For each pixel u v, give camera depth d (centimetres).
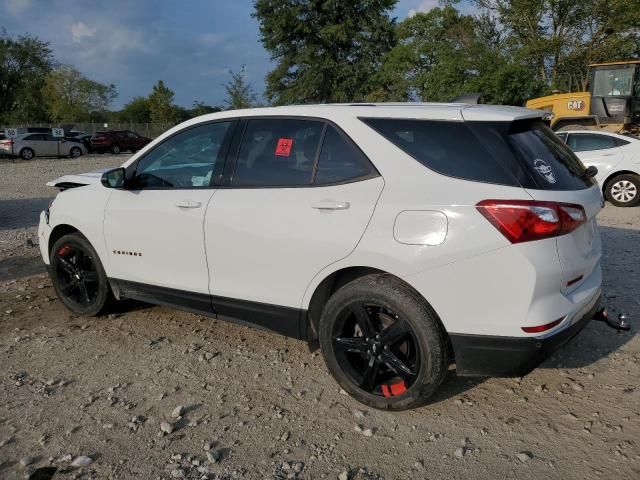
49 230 510
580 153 1123
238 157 393
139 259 441
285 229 357
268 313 380
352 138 347
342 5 3978
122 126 5719
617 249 696
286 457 307
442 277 309
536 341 299
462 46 2806
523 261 294
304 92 4072
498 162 307
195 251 404
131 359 422
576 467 292
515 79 2453
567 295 314
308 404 357
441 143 323
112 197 455
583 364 396
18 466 303
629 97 1459
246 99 4466
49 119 6944
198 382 386
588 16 2855
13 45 5872
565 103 1555
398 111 342
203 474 294
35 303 551
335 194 343
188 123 427
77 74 7262
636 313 480
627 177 1078
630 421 328
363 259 330
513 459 300
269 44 4109
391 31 4022
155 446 317
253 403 359
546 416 337
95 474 295
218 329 473
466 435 321
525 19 2888
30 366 414
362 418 340
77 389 380
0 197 1347
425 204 313
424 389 326
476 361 314
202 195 400
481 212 300
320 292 362
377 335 339
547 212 295
